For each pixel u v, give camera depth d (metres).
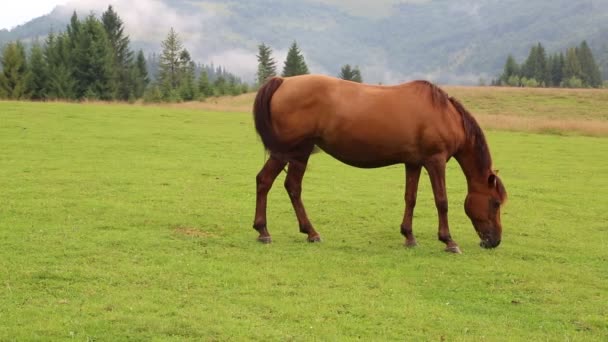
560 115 57.94
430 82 9.22
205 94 72.12
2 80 55.91
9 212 10.49
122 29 77.75
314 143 9.20
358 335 5.93
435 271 8.24
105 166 16.34
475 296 7.33
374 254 8.98
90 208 11.09
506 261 8.98
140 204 11.78
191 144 22.14
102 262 7.83
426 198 14.23
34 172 14.82
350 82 9.14
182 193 13.23
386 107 8.91
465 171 9.66
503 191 9.53
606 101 64.50
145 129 25.62
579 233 11.31
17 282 6.90
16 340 5.40
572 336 6.17
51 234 9.09
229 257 8.39
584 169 20.27
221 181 15.10
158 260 8.03
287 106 8.91
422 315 6.52
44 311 6.06
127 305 6.30
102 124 26.28
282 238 9.74
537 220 12.34
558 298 7.38
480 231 9.69
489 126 34.19
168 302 6.49
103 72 60.78
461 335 6.05
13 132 21.95
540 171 19.64
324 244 9.48
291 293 7.02
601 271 8.76
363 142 8.92
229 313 6.26
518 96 68.50
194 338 5.64
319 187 15.02
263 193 9.30
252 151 21.23
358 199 13.60
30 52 62.97
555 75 133.38
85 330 5.68
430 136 8.99
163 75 88.62
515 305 7.09
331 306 6.64
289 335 5.79
